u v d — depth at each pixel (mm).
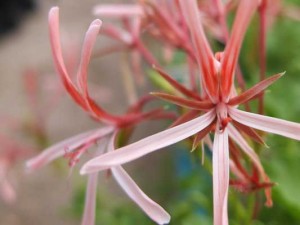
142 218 197
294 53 188
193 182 192
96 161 87
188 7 89
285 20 189
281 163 154
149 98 129
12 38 450
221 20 134
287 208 145
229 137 99
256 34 174
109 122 114
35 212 309
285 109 170
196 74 135
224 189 90
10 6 455
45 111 231
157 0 131
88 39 93
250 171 118
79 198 206
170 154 287
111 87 349
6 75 402
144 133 295
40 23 463
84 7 426
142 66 221
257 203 133
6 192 186
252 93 94
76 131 339
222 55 93
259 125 93
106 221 198
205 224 162
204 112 96
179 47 131
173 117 119
